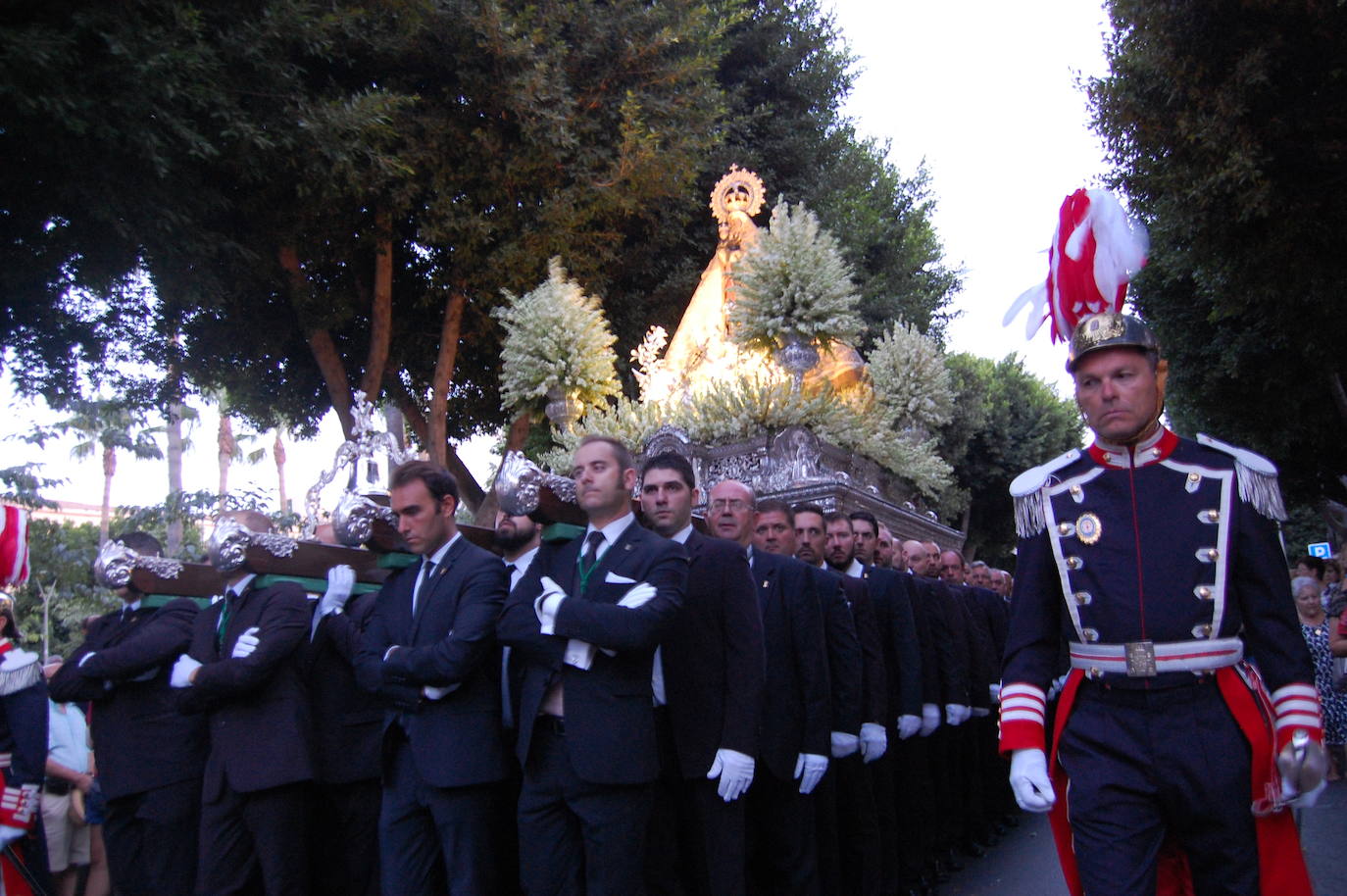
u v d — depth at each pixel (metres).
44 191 10.60
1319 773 2.70
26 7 9.53
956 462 23.95
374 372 15.52
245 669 4.61
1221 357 17.03
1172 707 2.85
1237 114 10.28
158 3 10.44
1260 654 2.87
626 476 4.10
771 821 4.92
